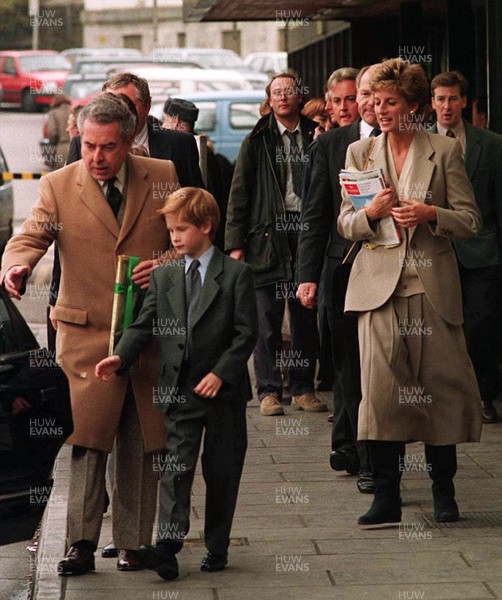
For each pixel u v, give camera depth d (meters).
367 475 18.19
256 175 23.47
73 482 14.70
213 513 14.71
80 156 17.52
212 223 14.56
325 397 24.95
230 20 35.84
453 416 16.06
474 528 16.17
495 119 24.66
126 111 14.65
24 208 61.44
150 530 14.78
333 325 18.20
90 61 89.44
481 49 25.73
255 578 14.49
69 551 14.71
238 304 14.48
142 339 14.49
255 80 79.94
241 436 14.71
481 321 21.72
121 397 14.66
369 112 18.17
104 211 14.76
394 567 14.79
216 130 58.94
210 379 14.30
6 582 15.80
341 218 16.19
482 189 21.53
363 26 36.84
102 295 14.77
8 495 13.41
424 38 30.67
